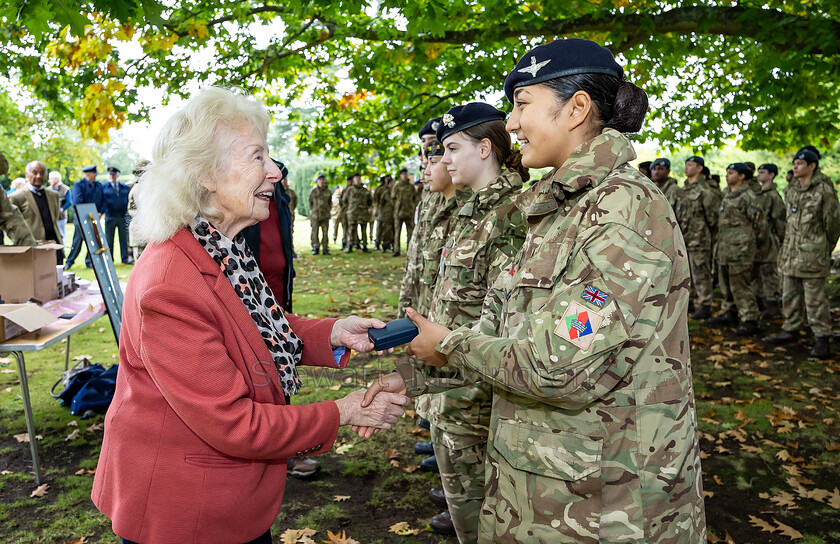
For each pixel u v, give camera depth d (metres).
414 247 3.78
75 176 30.30
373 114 8.29
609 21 5.14
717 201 7.73
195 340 1.21
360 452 3.74
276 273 2.98
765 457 3.72
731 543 2.82
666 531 1.28
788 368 5.59
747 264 6.80
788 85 5.57
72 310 3.70
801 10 5.11
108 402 4.28
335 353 1.68
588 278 1.22
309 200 14.42
